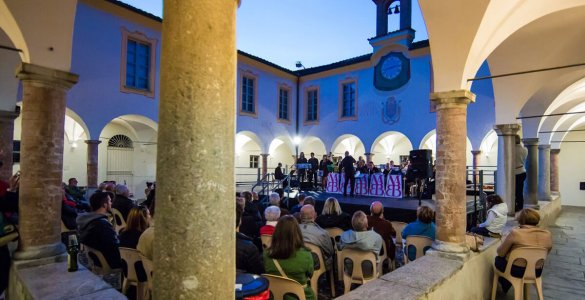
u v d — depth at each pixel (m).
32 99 4.21
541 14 5.89
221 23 1.75
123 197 7.12
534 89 9.34
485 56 5.45
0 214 4.18
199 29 1.69
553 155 16.94
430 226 5.63
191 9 1.69
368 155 20.06
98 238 4.74
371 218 5.84
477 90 16.72
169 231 1.63
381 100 19.66
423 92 18.06
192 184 1.63
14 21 3.99
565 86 10.33
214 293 1.64
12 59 7.96
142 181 18.16
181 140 1.65
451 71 5.05
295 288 3.30
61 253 4.31
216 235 1.66
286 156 26.09
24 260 4.07
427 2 4.77
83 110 13.33
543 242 4.98
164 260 1.63
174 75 1.68
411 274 4.19
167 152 1.66
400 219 9.68
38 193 4.20
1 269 4.15
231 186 1.76
